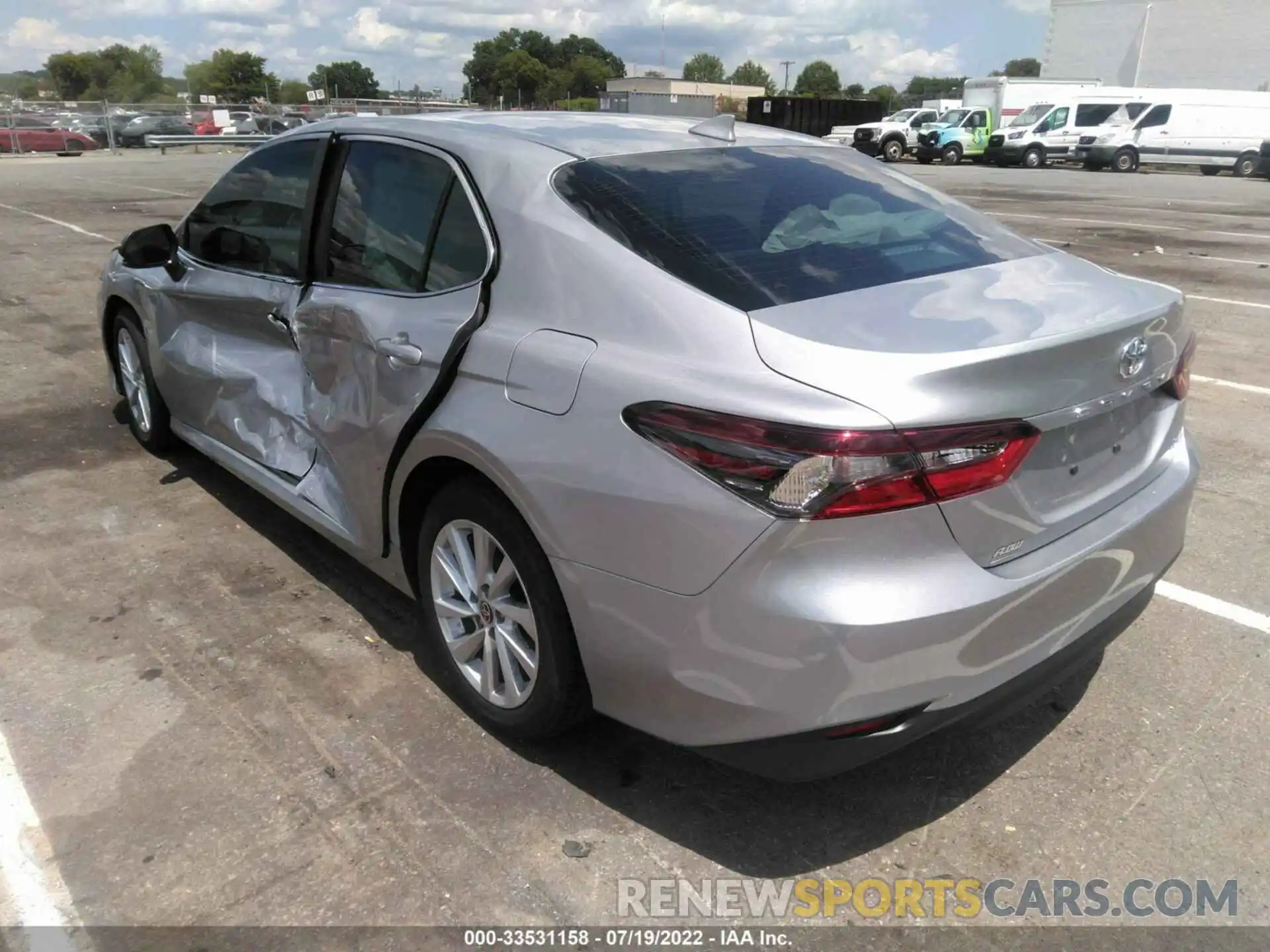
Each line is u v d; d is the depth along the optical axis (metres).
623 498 2.25
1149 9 46.97
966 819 2.61
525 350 2.52
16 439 5.28
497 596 2.72
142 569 3.87
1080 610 2.43
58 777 2.69
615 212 2.63
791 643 2.08
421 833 2.52
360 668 3.22
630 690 2.40
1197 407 6.05
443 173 3.01
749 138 3.42
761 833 2.55
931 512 2.07
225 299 3.95
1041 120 30.41
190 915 2.26
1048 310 2.39
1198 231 14.15
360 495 3.16
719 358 2.21
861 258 2.64
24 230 12.76
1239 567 3.99
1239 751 2.87
